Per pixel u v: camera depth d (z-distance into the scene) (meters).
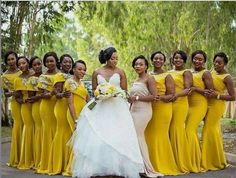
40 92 7.72
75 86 7.27
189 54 18.41
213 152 7.96
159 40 19.86
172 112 7.57
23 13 15.20
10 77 8.16
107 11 19.58
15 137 8.25
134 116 7.11
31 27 15.84
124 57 20.39
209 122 7.96
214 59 7.98
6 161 8.88
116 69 7.05
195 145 7.75
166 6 19.12
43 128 7.66
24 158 8.05
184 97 7.59
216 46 17.42
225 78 7.82
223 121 16.84
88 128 6.62
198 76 7.76
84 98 7.42
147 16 19.52
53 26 17.50
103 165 6.37
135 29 19.75
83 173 6.48
